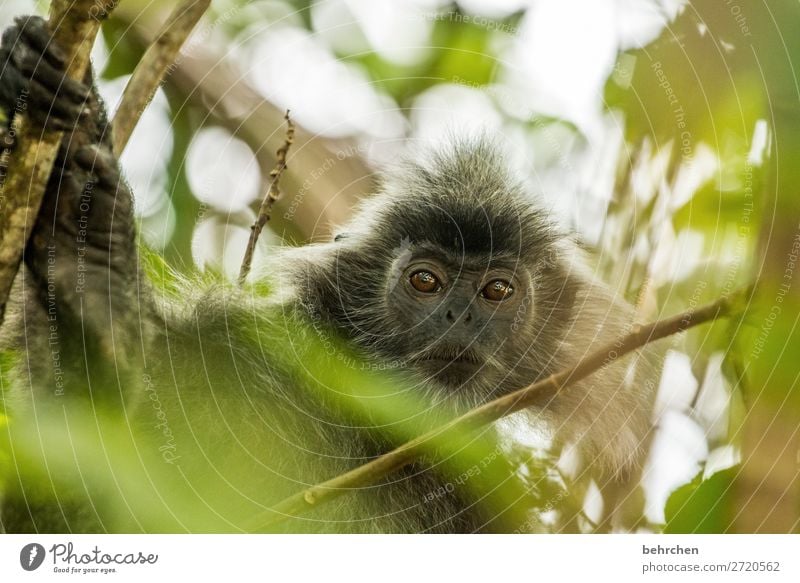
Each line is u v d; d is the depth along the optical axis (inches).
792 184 321.1
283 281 439.8
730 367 362.9
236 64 493.4
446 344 437.4
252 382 373.7
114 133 310.8
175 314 373.7
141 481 310.2
